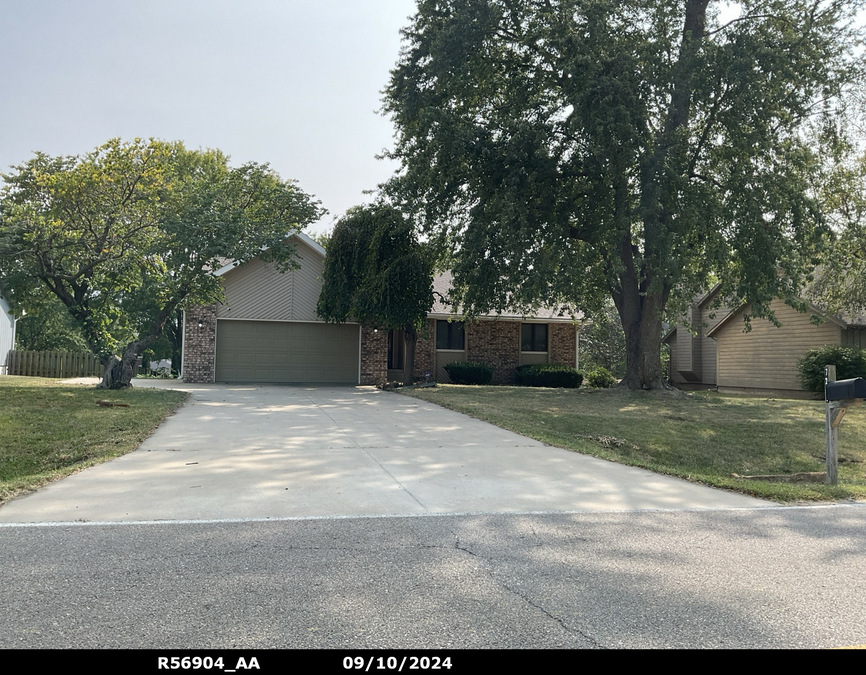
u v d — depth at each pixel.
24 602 3.88
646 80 17.77
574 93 17.95
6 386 17.83
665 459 11.88
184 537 5.31
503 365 28.55
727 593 4.25
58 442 10.18
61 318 46.56
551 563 4.80
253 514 6.13
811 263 19.55
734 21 19.78
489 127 18.59
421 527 5.78
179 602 3.91
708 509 6.81
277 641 3.42
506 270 18.83
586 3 17.17
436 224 21.20
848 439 13.83
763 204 17.55
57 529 5.50
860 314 22.98
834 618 3.86
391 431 11.69
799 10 19.23
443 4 18.84
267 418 13.05
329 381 24.48
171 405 14.41
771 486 8.16
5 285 19.38
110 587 4.14
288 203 20.39
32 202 19.30
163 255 18.91
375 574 4.48
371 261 21.80
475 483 7.77
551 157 18.81
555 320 28.81
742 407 17.89
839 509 7.02
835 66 19.17
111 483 7.33
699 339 32.03
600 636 3.56
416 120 20.19
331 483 7.54
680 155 18.14
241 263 18.61
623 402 17.98
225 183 19.86
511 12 19.05
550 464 9.09
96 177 17.58
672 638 3.55
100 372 32.22
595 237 18.14
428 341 27.64
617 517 6.34
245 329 23.98
